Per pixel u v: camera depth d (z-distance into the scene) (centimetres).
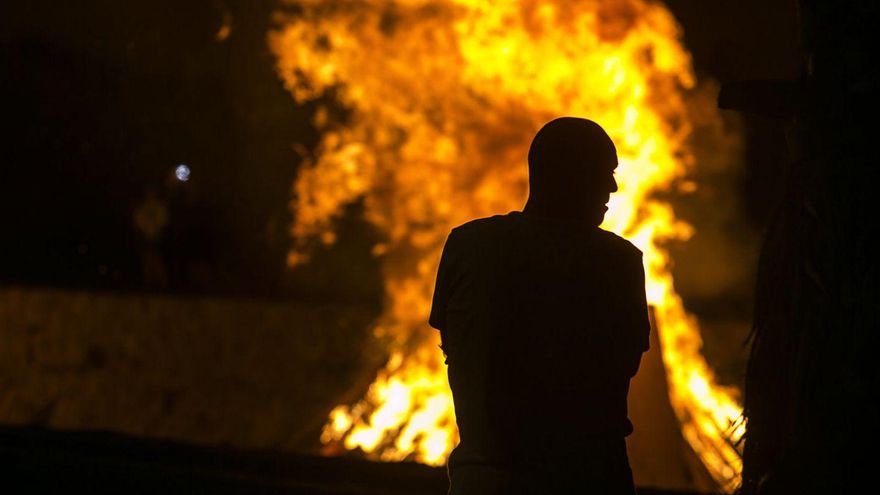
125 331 2575
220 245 3438
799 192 577
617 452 494
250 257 3416
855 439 541
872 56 553
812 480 550
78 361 2572
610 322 503
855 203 550
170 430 2461
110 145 3531
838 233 552
